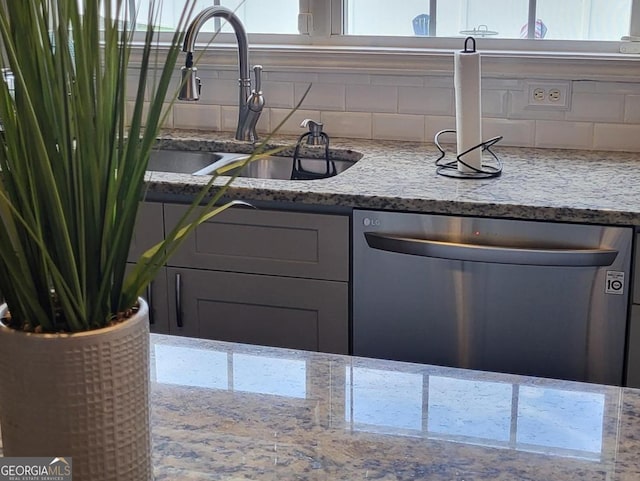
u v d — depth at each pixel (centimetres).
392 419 112
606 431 109
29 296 83
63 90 78
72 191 80
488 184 231
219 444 106
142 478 91
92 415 85
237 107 304
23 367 84
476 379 124
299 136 297
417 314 224
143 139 84
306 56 289
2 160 80
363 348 231
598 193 220
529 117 277
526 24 284
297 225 228
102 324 86
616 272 208
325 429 109
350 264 226
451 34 290
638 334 210
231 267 236
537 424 111
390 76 286
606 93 269
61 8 76
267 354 134
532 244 212
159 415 113
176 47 82
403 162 259
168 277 242
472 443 106
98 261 84
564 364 217
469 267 217
